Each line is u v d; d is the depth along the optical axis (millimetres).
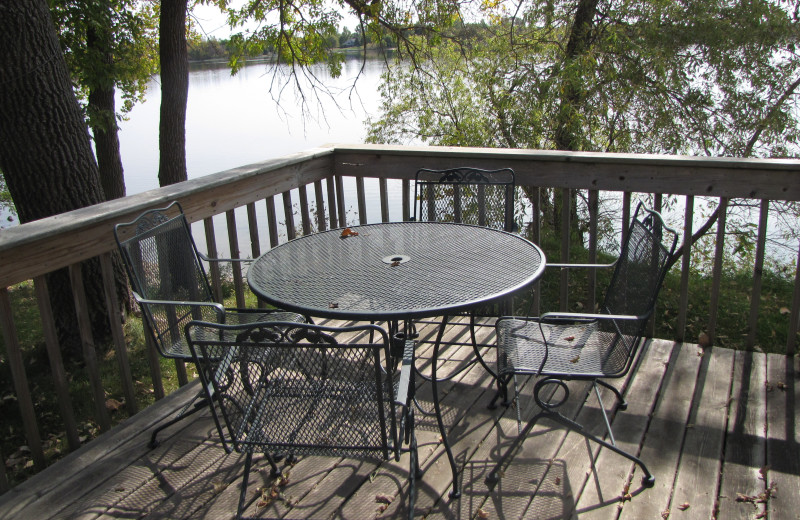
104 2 7078
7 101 3625
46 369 4027
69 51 7453
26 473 2854
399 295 2000
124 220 2652
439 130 10211
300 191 3627
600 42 8102
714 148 8445
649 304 1957
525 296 4344
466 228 2771
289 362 1653
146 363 4047
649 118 8281
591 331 2373
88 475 2252
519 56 8742
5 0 3469
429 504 2008
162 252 2471
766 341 3592
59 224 2332
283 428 1743
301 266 2363
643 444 2297
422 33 8922
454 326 3400
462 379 2816
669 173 2967
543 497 2020
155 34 9648
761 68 7938
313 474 2188
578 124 8188
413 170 3617
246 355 1691
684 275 3049
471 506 1993
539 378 2791
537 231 3400
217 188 3047
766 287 4770
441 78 9766
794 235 7578
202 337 2480
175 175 7480
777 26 7598
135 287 2246
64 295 4039
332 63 9289
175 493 2139
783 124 7867
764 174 2762
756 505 1955
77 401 3572
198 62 11852
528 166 3301
